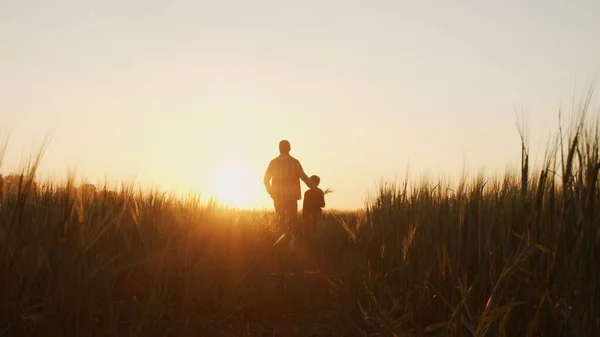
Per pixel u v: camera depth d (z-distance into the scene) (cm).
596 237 241
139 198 499
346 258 568
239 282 455
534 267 271
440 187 401
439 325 295
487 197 341
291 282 505
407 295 356
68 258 314
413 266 376
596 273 238
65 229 326
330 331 386
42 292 318
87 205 389
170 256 432
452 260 336
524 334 279
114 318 329
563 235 251
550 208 263
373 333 340
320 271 542
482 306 297
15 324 287
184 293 398
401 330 305
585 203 247
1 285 287
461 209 342
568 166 253
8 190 317
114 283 374
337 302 421
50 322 298
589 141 248
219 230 573
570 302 244
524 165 291
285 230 771
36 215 337
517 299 286
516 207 301
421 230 379
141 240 407
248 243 588
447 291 336
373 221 468
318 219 1025
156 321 347
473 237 328
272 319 418
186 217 505
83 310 313
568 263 248
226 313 415
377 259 445
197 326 387
